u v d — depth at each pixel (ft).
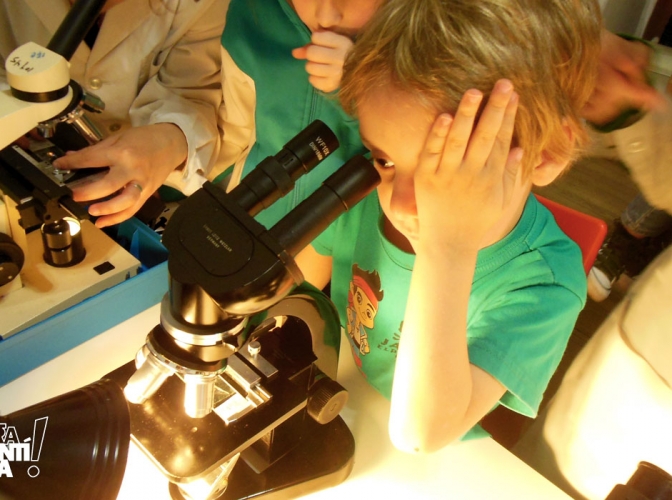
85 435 1.47
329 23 2.24
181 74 3.37
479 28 1.57
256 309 1.52
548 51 1.63
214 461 1.94
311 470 2.24
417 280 1.88
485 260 2.15
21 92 1.93
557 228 2.32
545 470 2.94
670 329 2.38
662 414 2.45
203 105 3.36
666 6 4.77
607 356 2.64
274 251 1.50
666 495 1.88
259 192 1.64
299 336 2.21
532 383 2.10
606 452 2.66
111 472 1.45
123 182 2.55
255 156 2.87
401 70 1.62
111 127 3.49
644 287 2.55
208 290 1.46
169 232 1.53
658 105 2.43
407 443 2.05
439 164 1.66
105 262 2.95
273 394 2.10
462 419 2.04
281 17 2.59
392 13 1.68
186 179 3.17
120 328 2.76
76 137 2.51
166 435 2.00
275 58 2.64
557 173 1.90
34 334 2.56
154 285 2.85
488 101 1.57
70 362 2.60
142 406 2.07
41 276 2.84
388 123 1.69
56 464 1.40
